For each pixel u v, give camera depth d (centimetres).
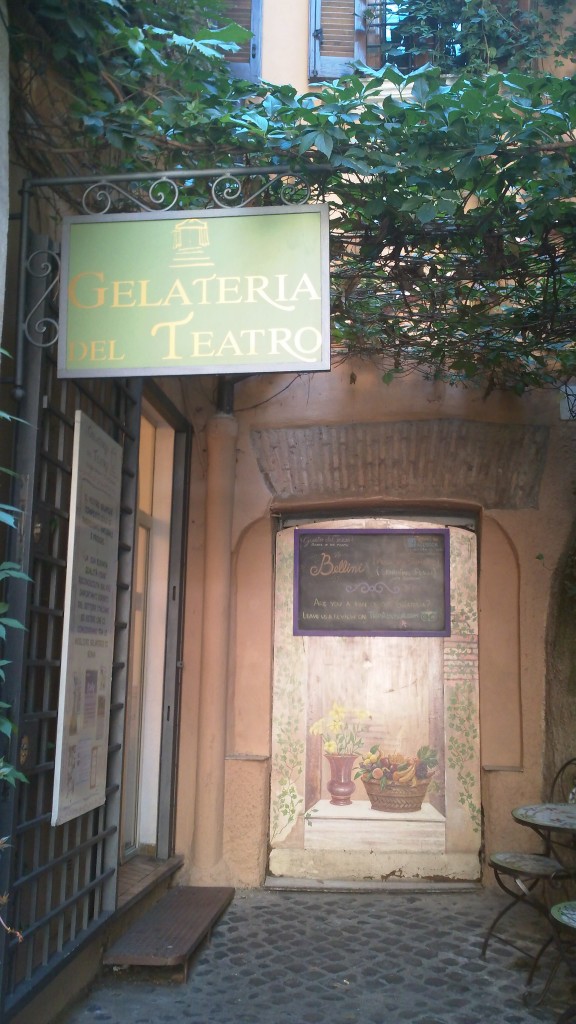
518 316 514
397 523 646
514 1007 414
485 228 413
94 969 431
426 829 616
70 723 361
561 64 579
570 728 568
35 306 347
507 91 427
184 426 621
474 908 562
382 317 540
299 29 612
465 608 636
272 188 392
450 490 622
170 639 604
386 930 519
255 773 602
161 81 425
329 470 626
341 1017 403
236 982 441
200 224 339
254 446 631
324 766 628
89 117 378
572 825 434
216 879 588
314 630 641
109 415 429
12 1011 312
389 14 611
